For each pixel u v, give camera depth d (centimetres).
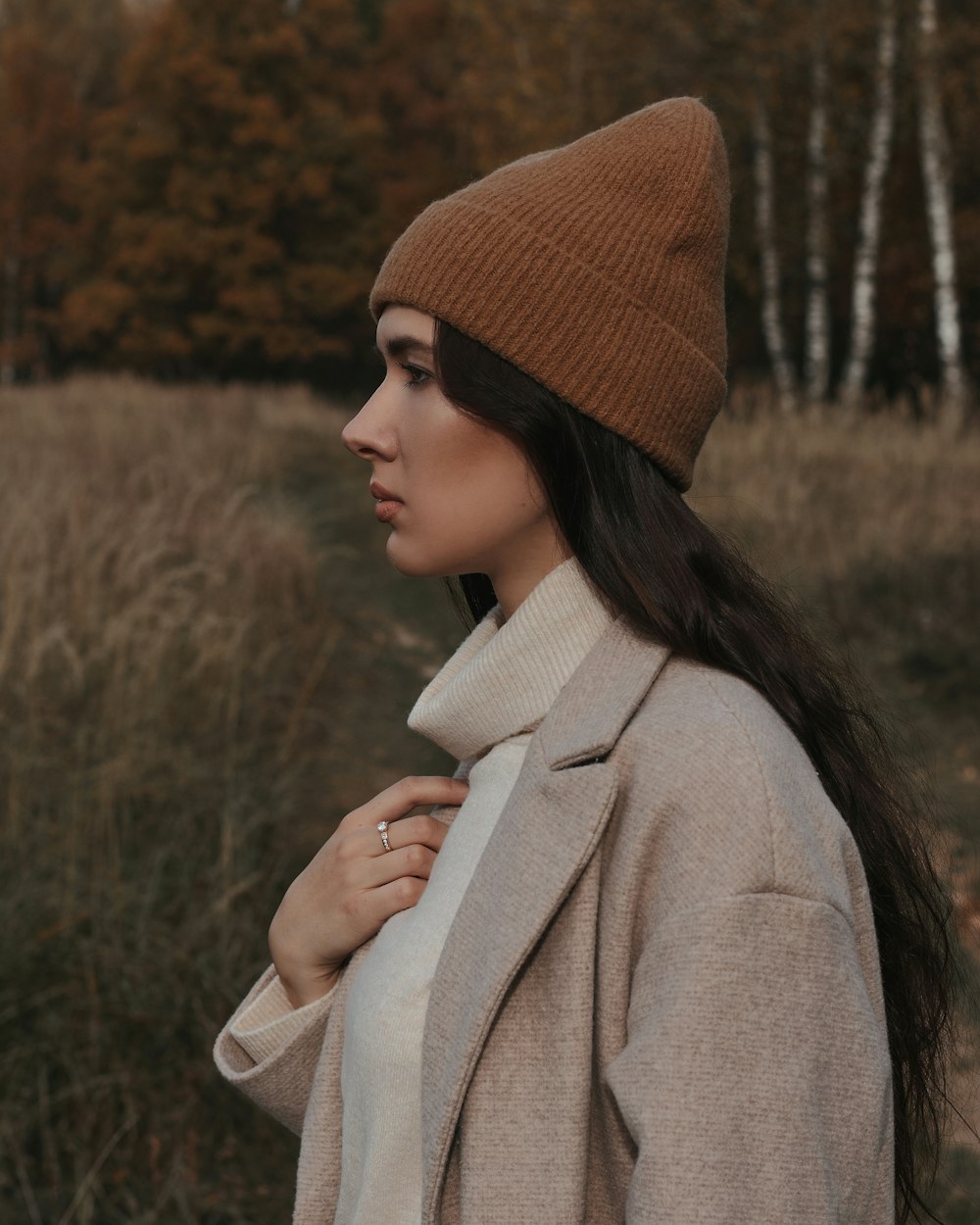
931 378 1675
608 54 1542
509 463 97
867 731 117
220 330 2895
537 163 98
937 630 585
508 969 83
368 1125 96
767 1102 74
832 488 852
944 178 1397
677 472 99
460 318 93
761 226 1537
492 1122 84
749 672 95
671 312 95
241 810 385
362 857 107
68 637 463
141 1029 281
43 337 3312
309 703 549
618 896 82
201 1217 260
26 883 307
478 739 103
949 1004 114
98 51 3522
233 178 2881
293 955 110
